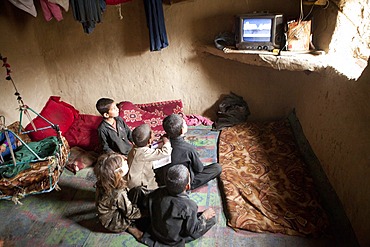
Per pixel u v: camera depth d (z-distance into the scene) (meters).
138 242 2.61
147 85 4.46
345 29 3.07
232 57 3.72
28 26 4.07
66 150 3.14
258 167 3.36
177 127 2.81
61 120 4.18
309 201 2.85
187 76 4.34
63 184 3.38
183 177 2.29
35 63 4.21
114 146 3.46
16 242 2.70
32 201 3.15
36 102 4.23
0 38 3.60
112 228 2.64
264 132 3.99
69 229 2.80
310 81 3.59
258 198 2.92
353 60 3.09
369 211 2.15
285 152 3.57
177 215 2.33
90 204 3.09
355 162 2.42
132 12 4.03
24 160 2.87
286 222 2.65
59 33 4.21
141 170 2.75
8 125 3.67
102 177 2.40
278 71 4.08
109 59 4.34
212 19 3.97
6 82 3.66
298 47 3.39
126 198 2.52
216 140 3.98
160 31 3.81
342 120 2.72
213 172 3.13
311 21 3.40
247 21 3.47
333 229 2.60
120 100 4.60
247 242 2.55
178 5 3.93
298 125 3.87
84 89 4.56
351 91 2.59
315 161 3.24
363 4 2.89
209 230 2.69
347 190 2.53
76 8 3.13
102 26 4.14
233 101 4.30
